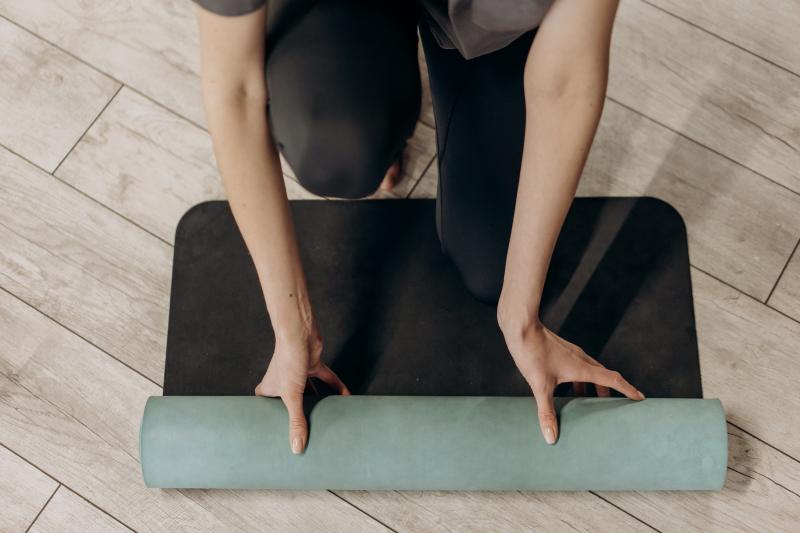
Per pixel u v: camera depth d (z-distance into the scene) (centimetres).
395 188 156
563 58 92
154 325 148
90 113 164
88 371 145
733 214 153
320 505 136
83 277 151
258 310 146
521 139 130
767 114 161
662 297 145
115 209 156
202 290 148
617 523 134
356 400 126
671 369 141
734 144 159
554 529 134
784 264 149
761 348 144
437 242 150
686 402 124
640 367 141
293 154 116
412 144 159
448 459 122
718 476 123
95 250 153
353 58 112
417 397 127
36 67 168
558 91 95
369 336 144
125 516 136
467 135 130
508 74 125
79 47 169
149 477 126
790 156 158
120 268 152
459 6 92
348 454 123
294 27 112
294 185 156
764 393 141
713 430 122
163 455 124
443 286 146
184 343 144
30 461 139
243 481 126
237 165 101
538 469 123
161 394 143
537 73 95
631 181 155
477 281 140
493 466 123
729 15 170
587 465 122
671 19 169
